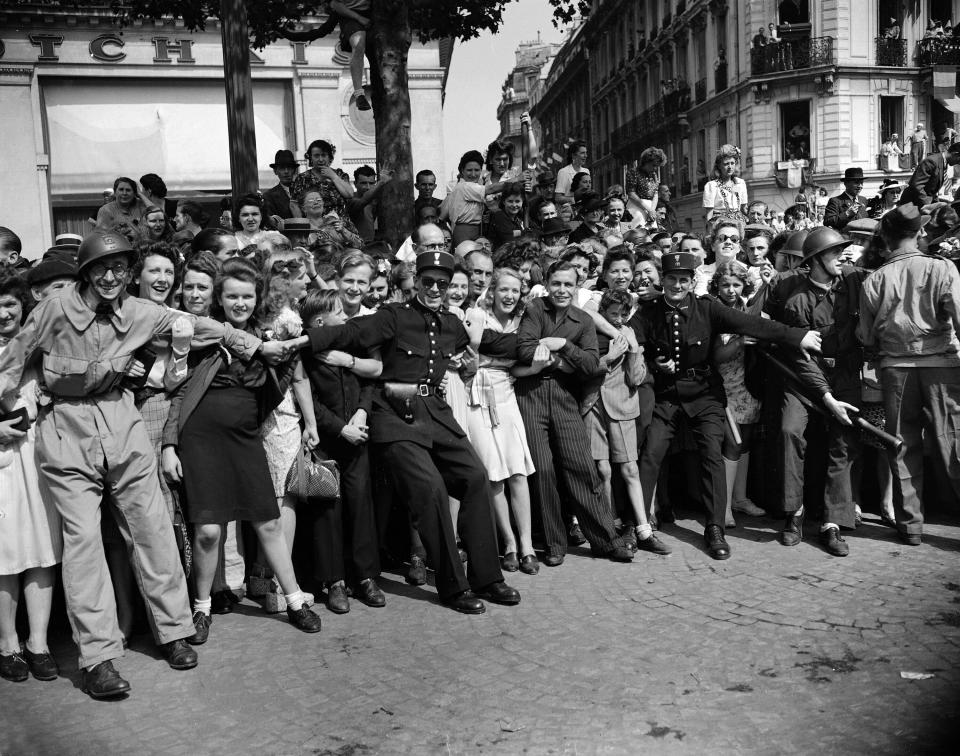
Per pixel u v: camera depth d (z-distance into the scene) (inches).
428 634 186.1
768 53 1295.5
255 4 407.8
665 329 233.5
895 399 231.3
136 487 171.5
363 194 378.3
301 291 203.8
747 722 147.3
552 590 208.7
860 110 1288.1
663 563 224.4
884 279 230.7
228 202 388.5
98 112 742.5
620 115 1955.0
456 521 231.1
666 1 1638.8
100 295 165.8
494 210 362.6
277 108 757.9
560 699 156.6
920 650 171.2
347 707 155.9
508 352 221.6
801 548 232.1
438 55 741.9
